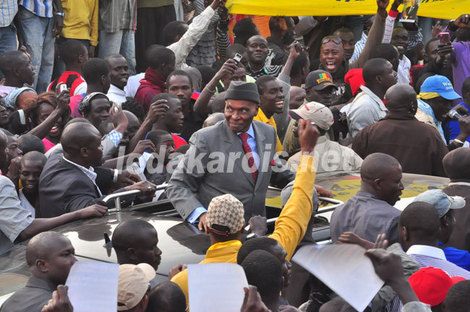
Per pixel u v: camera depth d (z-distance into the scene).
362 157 13.35
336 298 7.04
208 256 7.42
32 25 17.30
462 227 9.76
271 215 10.30
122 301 5.73
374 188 8.96
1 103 13.30
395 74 15.22
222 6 18.14
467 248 9.73
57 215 9.87
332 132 13.81
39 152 10.92
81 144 9.97
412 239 7.67
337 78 18.12
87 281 4.71
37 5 17.19
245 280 4.94
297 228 7.83
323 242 8.98
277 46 19.53
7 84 15.30
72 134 9.96
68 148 10.02
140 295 5.76
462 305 5.95
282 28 19.92
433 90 15.65
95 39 18.98
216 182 9.14
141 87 15.84
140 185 10.02
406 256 7.12
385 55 17.38
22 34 17.39
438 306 6.50
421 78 19.39
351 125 14.63
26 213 9.35
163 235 8.59
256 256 5.91
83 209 9.42
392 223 8.52
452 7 21.75
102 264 4.80
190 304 4.81
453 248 8.87
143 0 20.12
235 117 8.98
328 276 5.29
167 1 20.25
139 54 20.39
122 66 15.92
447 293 6.09
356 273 5.28
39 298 6.68
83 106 12.76
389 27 18.47
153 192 10.09
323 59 18.02
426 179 11.56
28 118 13.48
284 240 7.70
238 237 7.52
